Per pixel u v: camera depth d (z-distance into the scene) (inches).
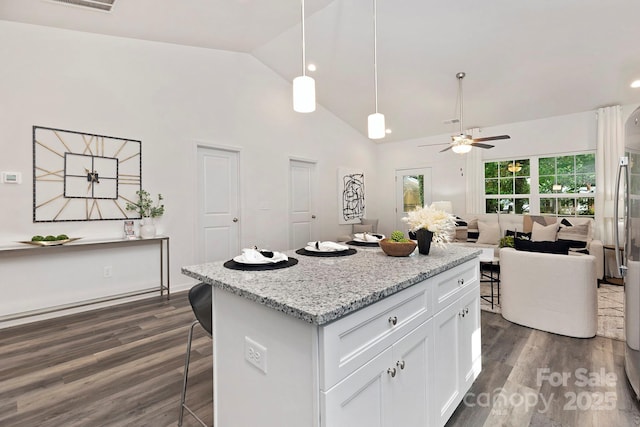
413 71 175.3
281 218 203.0
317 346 35.2
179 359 89.8
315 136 227.5
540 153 206.5
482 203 229.9
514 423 63.6
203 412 67.0
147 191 147.1
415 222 70.2
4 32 114.0
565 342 99.1
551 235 177.2
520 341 100.4
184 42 154.9
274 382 41.6
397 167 273.7
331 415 35.5
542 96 181.5
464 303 69.3
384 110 223.5
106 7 114.1
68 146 126.3
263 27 149.3
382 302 43.7
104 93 135.0
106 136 135.4
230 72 177.6
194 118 162.9
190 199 161.2
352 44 160.9
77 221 128.6
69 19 118.9
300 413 37.7
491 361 88.1
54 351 94.6
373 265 59.2
